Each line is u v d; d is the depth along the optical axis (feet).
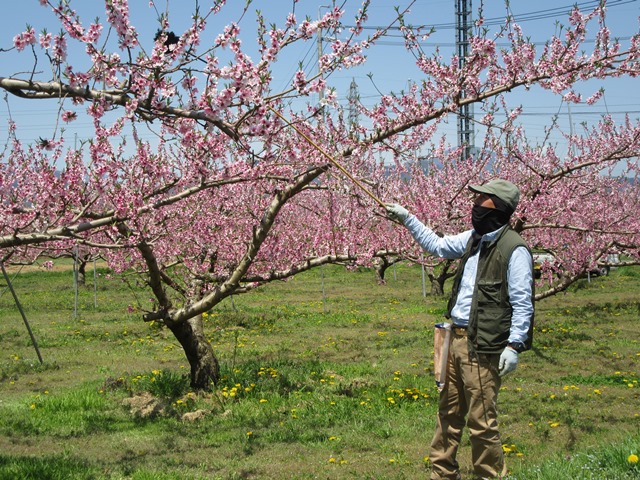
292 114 26.78
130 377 38.04
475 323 15.65
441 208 36.09
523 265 15.47
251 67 17.74
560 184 45.16
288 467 21.75
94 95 17.13
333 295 88.69
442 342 16.66
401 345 49.26
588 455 17.10
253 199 35.70
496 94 25.44
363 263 34.06
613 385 34.17
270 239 36.40
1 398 34.22
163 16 17.99
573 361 41.32
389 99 26.48
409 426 26.66
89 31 16.85
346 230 34.83
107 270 130.41
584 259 52.85
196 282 36.04
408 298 82.64
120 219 21.12
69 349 50.67
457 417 16.70
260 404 31.35
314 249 38.01
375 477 20.17
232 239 36.99
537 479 15.83
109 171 21.31
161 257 39.29
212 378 34.81
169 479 20.38
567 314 65.98
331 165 25.14
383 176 40.34
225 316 66.39
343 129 29.86
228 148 22.40
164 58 17.65
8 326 64.08
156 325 60.80
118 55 17.56
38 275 128.06
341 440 24.80
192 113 17.95
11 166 30.94
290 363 41.45
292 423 27.71
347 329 58.80
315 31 19.69
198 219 36.40
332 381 36.06
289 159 22.48
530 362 41.19
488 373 15.65
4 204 23.27
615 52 24.32
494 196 15.81
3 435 26.76
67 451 24.13
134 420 29.22
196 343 34.86
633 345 47.37
